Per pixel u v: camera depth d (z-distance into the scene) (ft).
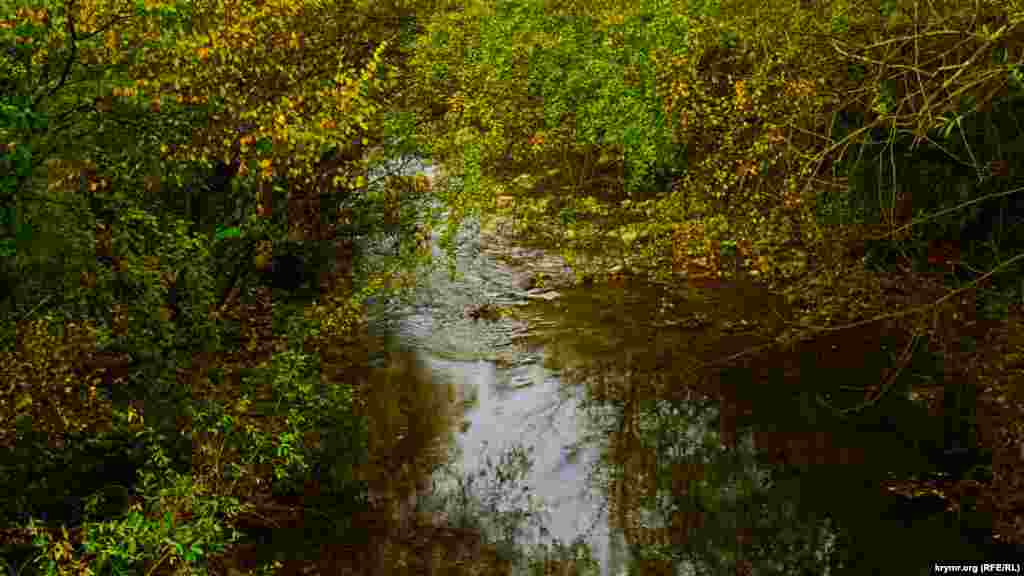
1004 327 30.89
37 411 20.44
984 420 26.76
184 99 22.41
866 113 28.53
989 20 25.57
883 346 32.78
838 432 27.91
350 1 31.58
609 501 25.59
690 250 33.73
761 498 25.02
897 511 23.79
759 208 33.76
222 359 27.43
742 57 36.14
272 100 24.93
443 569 22.21
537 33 50.11
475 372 34.27
